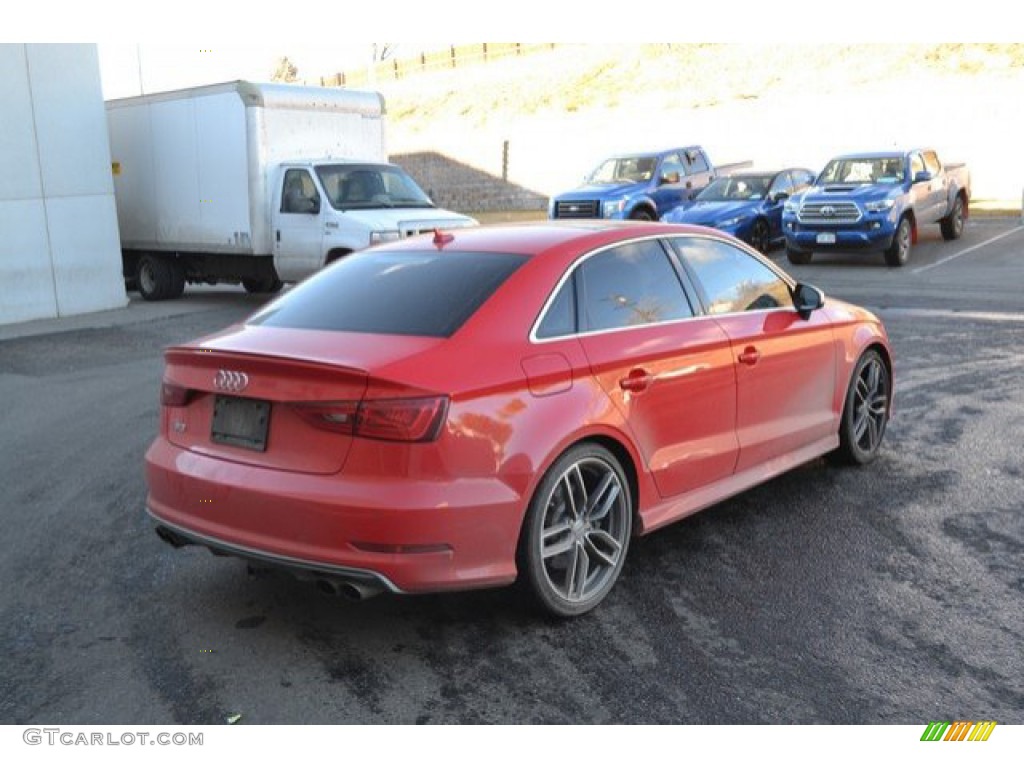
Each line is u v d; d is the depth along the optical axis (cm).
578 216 2145
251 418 395
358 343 394
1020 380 844
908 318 1182
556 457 400
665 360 455
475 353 387
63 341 1271
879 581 451
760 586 449
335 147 1572
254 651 398
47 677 379
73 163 1542
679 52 4672
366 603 441
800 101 3194
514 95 4869
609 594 445
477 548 376
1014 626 405
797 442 552
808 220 1759
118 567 491
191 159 1574
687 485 474
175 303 1677
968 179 2119
